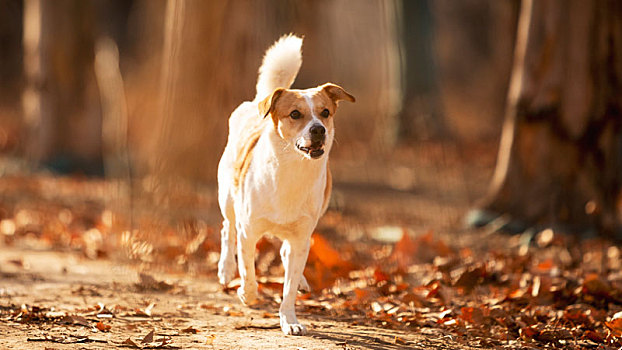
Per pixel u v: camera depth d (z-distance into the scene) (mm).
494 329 5852
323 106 5250
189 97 11992
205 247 8727
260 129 5734
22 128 21078
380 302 6578
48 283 7043
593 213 10211
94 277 7445
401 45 23312
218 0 12219
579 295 6781
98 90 16750
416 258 8734
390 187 16312
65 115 16328
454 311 6344
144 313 5949
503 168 10898
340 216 11961
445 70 31391
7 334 5168
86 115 16484
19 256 8609
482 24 32219
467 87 30656
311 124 5074
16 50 29516
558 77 10305
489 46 31734
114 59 18297
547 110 10344
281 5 13695
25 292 6570
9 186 14000
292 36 6102
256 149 5484
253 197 5418
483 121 27734
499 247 9883
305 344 5137
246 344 5109
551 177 10375
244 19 12438
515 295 6758
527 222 10430
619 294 6820
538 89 10422
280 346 5062
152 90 23578
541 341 5609
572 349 5406
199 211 10383
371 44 29438
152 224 9156
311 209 5438
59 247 9484
